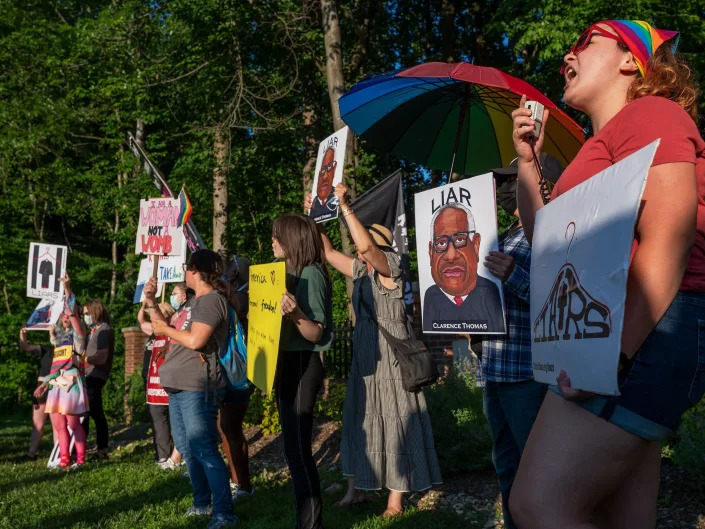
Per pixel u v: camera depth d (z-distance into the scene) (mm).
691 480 4840
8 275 21109
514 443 3232
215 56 14922
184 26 15703
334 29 11742
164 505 5547
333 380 11594
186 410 4758
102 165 23406
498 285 2971
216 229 15695
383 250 4977
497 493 5309
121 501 5848
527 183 2297
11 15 21922
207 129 15117
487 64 19438
